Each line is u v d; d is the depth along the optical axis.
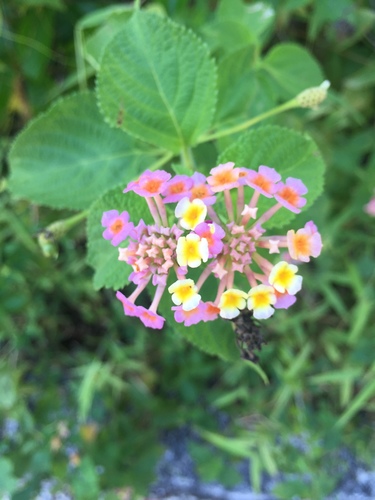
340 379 0.20
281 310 0.21
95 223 0.11
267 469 0.21
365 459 0.21
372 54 0.22
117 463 0.20
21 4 0.20
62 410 0.22
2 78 0.21
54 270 0.21
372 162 0.21
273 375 0.22
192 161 0.14
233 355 0.12
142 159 0.14
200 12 0.20
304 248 0.10
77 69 0.21
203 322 0.11
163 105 0.13
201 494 0.22
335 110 0.22
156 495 0.22
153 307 0.10
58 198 0.14
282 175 0.12
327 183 0.22
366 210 0.21
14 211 0.20
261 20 0.17
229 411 0.22
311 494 0.20
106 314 0.22
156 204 0.10
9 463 0.18
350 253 0.23
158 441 0.23
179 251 0.09
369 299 0.20
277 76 0.16
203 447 0.20
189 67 0.12
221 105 0.15
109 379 0.20
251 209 0.10
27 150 0.14
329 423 0.20
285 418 0.21
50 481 0.21
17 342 0.20
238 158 0.12
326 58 0.22
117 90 0.13
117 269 0.12
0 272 0.19
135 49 0.12
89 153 0.14
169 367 0.22
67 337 0.23
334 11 0.19
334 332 0.21
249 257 0.10
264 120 0.15
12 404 0.20
